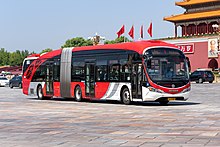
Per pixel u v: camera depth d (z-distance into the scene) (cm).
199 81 6316
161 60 2233
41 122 1498
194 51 8069
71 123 1455
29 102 2692
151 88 2198
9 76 8338
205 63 7931
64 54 2866
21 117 1686
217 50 7738
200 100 2723
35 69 3155
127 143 1008
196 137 1087
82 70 2692
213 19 8381
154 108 2094
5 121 1541
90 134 1173
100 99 2697
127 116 1681
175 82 2234
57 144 1004
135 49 2286
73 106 2300
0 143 1028
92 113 1839
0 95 3644
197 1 8600
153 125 1365
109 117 1650
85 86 2662
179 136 1109
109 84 2461
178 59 2270
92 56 2614
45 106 2306
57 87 2905
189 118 1561
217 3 8419
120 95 2394
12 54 17350
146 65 2212
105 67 2500
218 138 1066
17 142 1043
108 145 983
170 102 2570
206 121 1453
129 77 2322
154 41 2339
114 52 2441
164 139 1061
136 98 2283
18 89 5109
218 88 4597
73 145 987
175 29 8988
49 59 3009
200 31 8731
